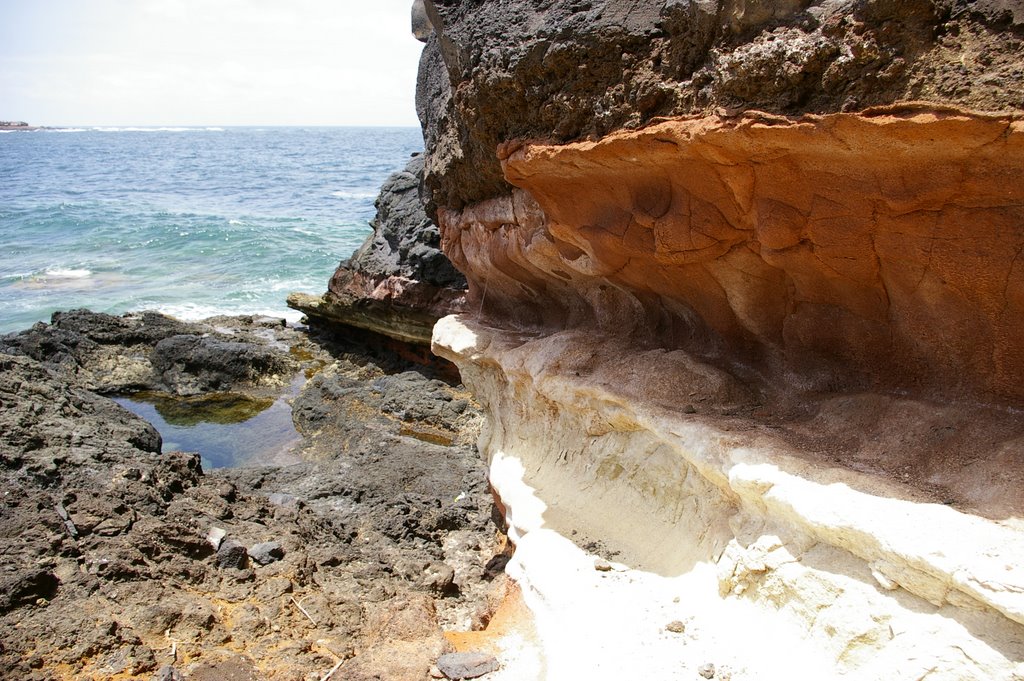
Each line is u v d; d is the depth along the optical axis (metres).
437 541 9.62
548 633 5.95
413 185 18.22
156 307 25.69
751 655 4.93
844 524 4.40
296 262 32.81
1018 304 4.26
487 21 6.64
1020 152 3.68
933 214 4.26
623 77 5.46
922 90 3.90
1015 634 3.78
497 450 9.05
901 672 4.10
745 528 5.29
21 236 39.88
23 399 11.36
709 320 6.46
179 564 7.37
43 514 7.63
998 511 4.12
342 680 5.74
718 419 5.75
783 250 5.12
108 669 5.72
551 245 7.35
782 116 4.36
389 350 18.34
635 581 6.02
